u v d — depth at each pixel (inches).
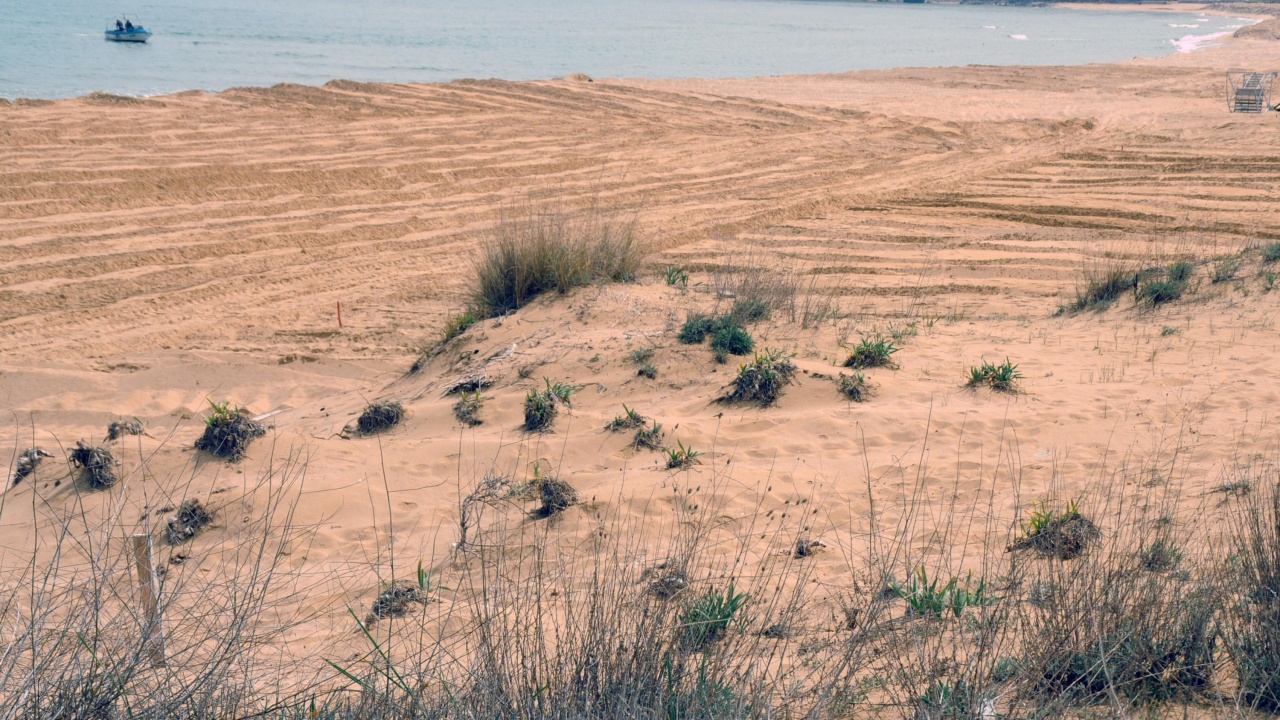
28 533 260.7
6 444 367.6
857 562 210.4
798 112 1282.0
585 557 223.0
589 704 122.5
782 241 698.8
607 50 2476.6
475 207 789.2
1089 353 376.5
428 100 1218.6
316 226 724.0
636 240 575.8
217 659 138.9
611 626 139.9
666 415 315.6
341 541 251.3
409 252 681.6
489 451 299.6
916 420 301.3
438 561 229.1
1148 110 1320.1
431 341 510.6
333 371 471.5
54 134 897.5
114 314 551.8
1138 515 218.2
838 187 877.8
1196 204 767.1
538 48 2468.0
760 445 292.4
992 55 2726.4
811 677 150.6
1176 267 487.2
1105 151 1011.9
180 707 127.0
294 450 299.3
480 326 429.4
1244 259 512.4
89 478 287.0
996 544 215.0
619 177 902.4
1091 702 140.2
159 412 414.9
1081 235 697.0
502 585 183.0
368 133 1012.5
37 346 500.7
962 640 156.6
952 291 565.9
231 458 291.6
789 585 197.8
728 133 1138.7
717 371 348.8
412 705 132.7
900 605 181.8
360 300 586.6
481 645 140.6
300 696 146.7
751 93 1501.0
